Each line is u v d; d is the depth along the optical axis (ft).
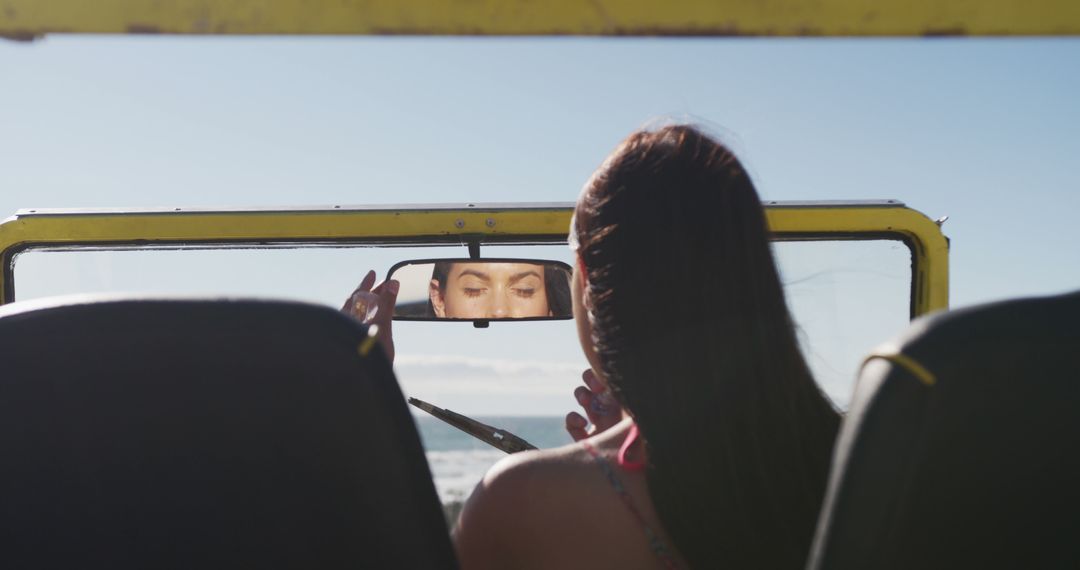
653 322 4.15
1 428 3.30
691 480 4.09
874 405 2.90
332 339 3.19
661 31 3.41
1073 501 3.01
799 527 4.12
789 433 4.14
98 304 3.19
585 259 4.36
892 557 3.01
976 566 3.06
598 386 5.87
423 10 3.42
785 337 4.23
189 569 3.45
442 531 3.43
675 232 4.16
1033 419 2.92
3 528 3.42
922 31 3.42
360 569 3.44
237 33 3.41
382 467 3.31
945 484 2.95
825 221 8.50
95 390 3.24
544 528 4.23
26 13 3.38
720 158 4.27
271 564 3.44
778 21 3.41
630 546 4.17
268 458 3.31
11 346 3.19
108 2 3.38
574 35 3.42
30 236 8.55
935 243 8.59
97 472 3.34
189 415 3.27
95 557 3.45
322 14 3.41
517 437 7.86
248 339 3.18
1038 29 3.40
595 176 4.40
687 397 4.11
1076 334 2.87
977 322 2.89
